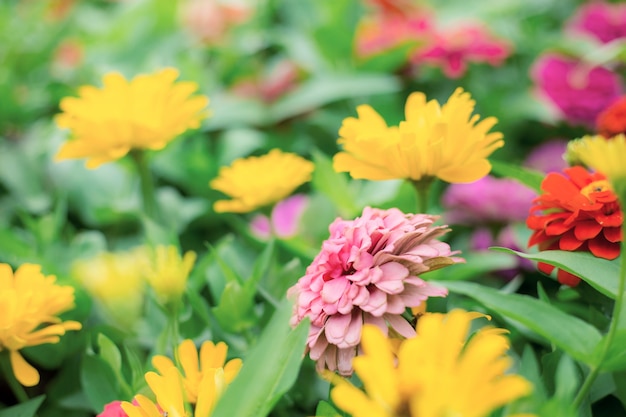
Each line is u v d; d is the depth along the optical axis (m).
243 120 0.79
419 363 0.30
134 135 0.52
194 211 0.67
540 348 0.47
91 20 1.15
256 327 0.49
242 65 0.92
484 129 0.43
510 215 0.63
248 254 0.61
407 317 0.39
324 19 0.88
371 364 0.30
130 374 0.46
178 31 1.03
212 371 0.36
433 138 0.42
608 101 0.76
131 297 0.42
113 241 0.69
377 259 0.37
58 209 0.63
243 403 0.34
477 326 0.47
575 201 0.41
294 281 0.49
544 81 0.79
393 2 0.93
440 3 1.10
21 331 0.42
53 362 0.52
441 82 0.84
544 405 0.33
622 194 0.33
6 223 0.71
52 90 0.90
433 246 0.39
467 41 0.79
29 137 0.84
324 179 0.57
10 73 0.94
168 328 0.44
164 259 0.41
